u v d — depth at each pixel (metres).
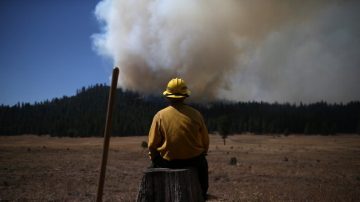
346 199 16.14
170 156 3.56
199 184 3.59
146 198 3.47
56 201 13.47
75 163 31.81
